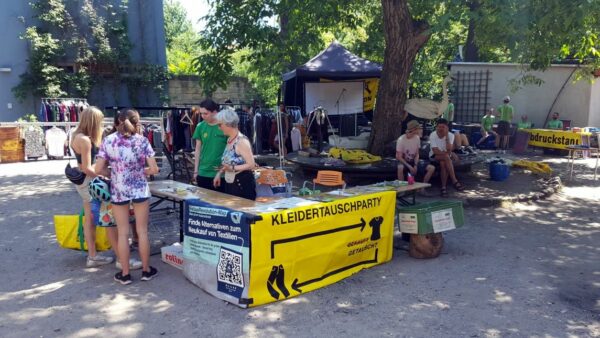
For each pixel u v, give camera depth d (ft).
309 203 16.51
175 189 19.19
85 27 67.72
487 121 58.54
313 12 43.37
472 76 66.13
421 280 17.16
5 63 63.36
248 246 14.55
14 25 63.46
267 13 43.45
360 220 17.75
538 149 58.29
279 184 21.25
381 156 36.14
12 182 37.47
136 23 71.56
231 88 81.76
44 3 64.49
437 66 83.05
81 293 15.94
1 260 19.24
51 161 50.16
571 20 22.99
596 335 13.19
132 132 15.96
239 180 18.07
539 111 62.59
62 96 65.67
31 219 25.84
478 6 26.21
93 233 18.21
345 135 53.47
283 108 48.42
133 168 16.06
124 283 16.57
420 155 33.14
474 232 23.30
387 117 36.29
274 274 15.24
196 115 33.81
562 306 15.02
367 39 68.90
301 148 45.42
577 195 32.27
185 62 104.88
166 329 13.52
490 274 17.74
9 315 14.37
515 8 23.39
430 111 37.11
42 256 19.72
